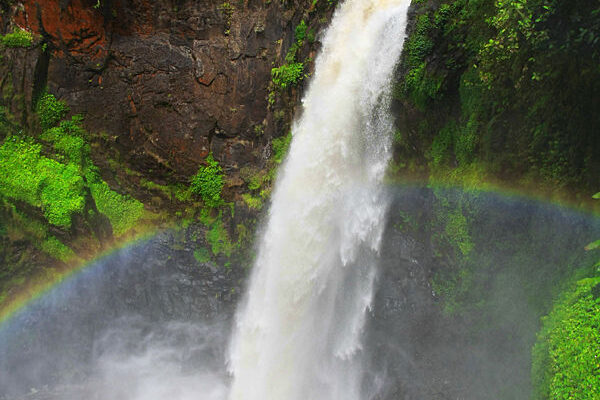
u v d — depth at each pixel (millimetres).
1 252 15406
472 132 11203
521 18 8820
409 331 13773
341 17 14258
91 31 15758
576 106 9141
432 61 11758
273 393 15711
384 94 12906
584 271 9133
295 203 15367
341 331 14750
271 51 15852
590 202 9211
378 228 13703
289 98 15570
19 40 15281
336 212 14477
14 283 15727
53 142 15984
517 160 10414
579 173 9367
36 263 15891
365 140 13664
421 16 11898
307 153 15055
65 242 15922
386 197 13453
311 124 14945
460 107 11695
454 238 12000
